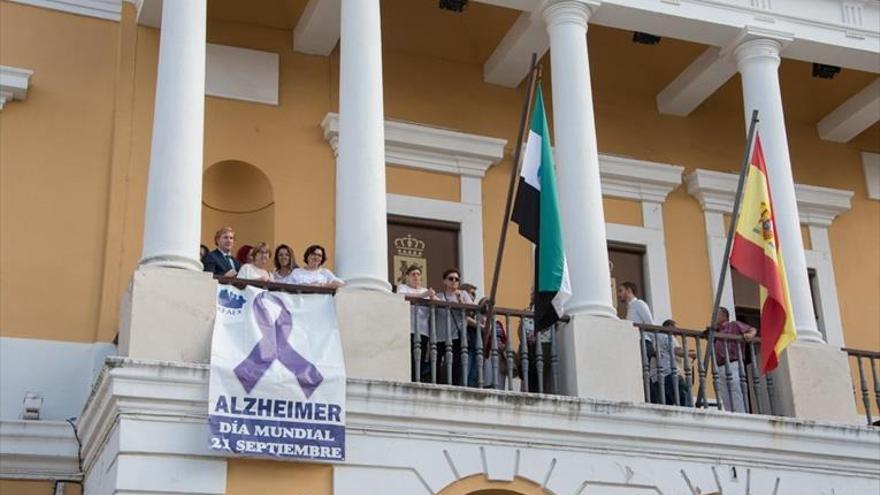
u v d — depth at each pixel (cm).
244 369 1040
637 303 1303
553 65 1323
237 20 1441
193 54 1154
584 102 1294
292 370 1055
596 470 1146
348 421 1073
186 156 1116
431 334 1145
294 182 1404
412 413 1091
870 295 1642
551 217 1167
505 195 1502
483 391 1118
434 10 1467
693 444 1189
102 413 1055
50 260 1271
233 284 1097
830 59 1461
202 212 1375
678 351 1309
